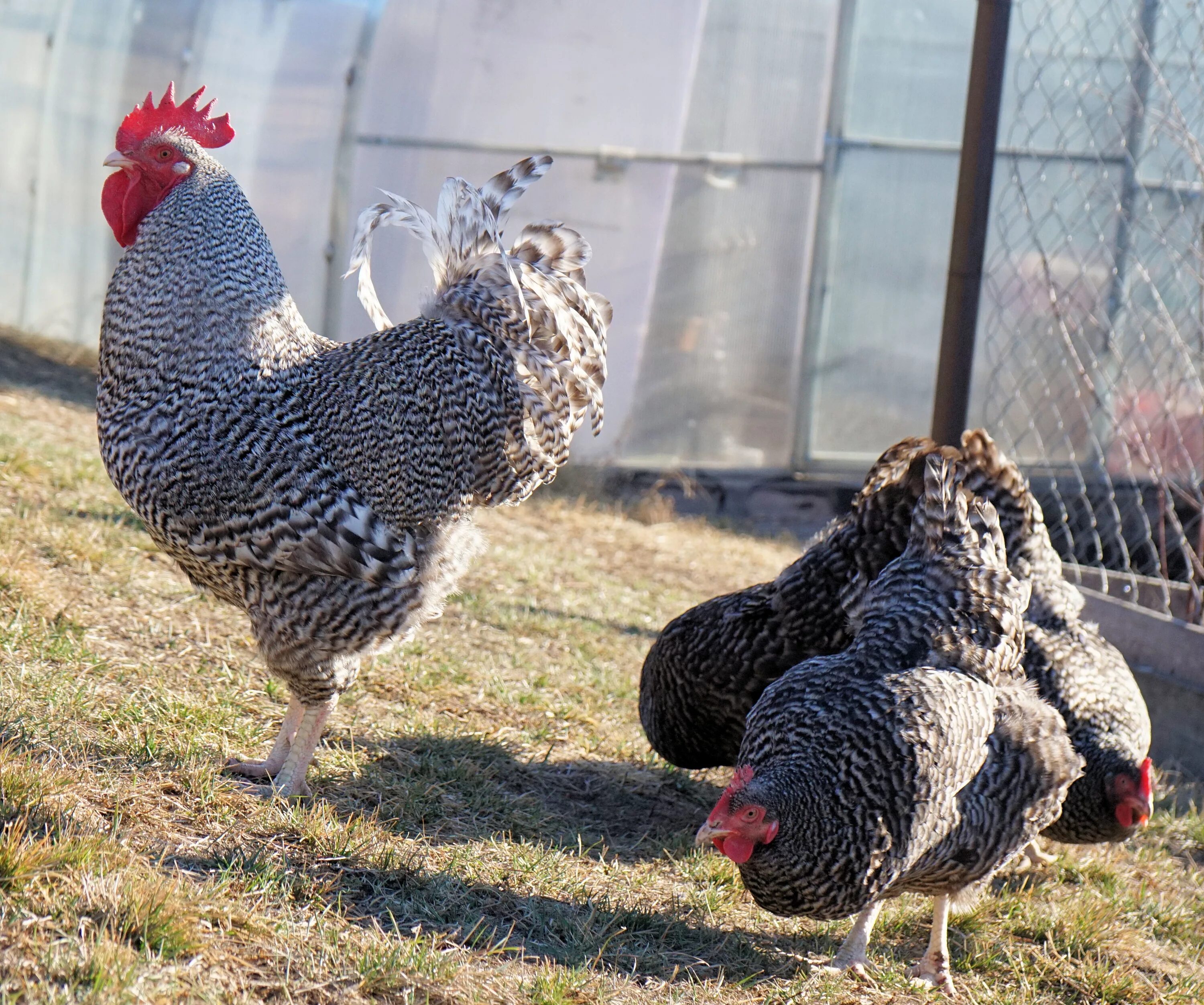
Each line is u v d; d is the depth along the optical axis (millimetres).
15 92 12180
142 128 4102
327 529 3840
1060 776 3939
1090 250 10055
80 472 7242
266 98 11328
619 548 9383
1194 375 8477
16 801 3459
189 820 3779
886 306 12188
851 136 11859
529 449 4859
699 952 3889
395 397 4172
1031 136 9227
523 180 5109
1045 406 11617
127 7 11758
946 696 3686
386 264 11430
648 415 12023
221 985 2979
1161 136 10844
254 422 3803
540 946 3613
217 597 4223
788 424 12266
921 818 3551
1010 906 4637
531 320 5086
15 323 12445
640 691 5305
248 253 3996
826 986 3801
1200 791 6242
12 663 4473
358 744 4777
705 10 11477
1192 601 7359
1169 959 4477
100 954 2861
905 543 4477
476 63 11320
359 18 11195
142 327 3848
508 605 7035
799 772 3504
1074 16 11031
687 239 11805
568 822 4621
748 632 4602
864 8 11664
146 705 4441
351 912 3516
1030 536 4805
